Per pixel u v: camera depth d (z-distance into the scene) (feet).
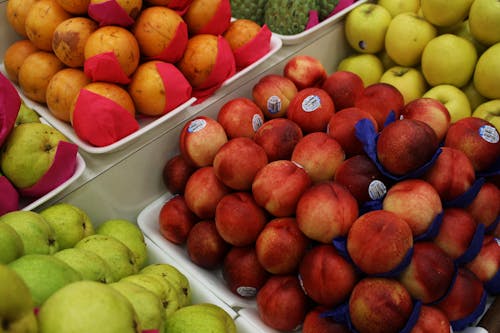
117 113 2.91
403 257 2.28
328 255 2.46
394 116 2.95
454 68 3.88
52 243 2.37
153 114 3.20
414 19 4.12
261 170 2.78
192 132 3.15
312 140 2.87
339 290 2.42
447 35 3.94
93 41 2.89
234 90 3.63
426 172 2.63
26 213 2.31
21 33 3.45
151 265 2.86
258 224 2.79
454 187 2.62
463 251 2.56
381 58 4.57
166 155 3.40
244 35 3.58
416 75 4.20
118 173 3.12
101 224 3.17
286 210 2.70
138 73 3.09
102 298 1.50
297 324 2.68
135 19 3.09
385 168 2.62
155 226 3.34
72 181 2.82
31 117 2.93
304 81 3.63
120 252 2.55
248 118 3.26
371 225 2.32
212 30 3.45
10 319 1.35
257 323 2.77
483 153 2.81
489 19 3.68
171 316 2.33
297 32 4.09
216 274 3.15
